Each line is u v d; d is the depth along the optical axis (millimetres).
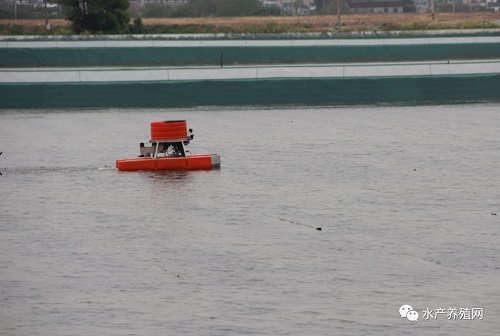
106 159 77750
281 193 64062
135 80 115812
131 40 149375
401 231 53812
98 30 190625
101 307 41969
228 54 141875
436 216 57281
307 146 83375
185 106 115188
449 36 158625
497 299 42625
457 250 49812
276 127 95500
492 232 53406
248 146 83625
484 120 100562
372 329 39406
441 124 97500
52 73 115688
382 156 78250
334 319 40375
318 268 46969
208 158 72938
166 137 72875
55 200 62688
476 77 120062
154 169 72688
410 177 69375
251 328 39469
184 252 49875
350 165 74250
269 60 141750
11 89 114688
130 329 39531
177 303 42344
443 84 119438
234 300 42625
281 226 55188
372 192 64250
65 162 76562
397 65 119750
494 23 198500
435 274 45906
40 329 39625
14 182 68750
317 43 145875
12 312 41500
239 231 54156
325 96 117562
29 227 55500
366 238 52375
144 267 47406
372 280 45125
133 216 57906
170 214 58281
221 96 116125
